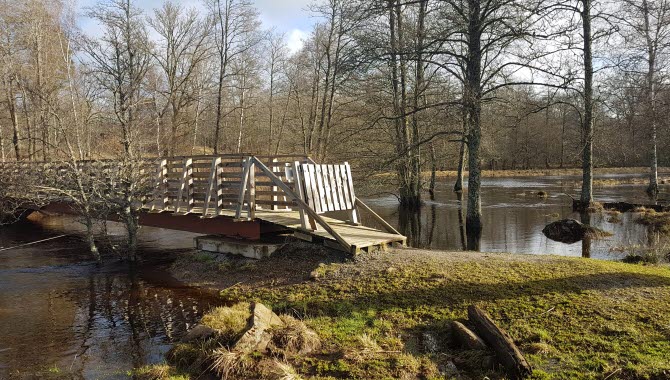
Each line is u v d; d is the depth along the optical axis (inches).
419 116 793.6
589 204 785.6
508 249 503.8
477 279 317.7
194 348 252.1
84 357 263.7
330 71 1120.2
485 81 605.0
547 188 1275.8
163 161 520.7
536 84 589.6
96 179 487.2
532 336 242.5
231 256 440.5
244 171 438.0
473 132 628.7
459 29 604.1
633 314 251.4
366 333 265.6
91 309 347.3
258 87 1318.9
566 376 206.7
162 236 644.1
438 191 1305.4
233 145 1692.9
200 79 1237.7
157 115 941.2
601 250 475.2
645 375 198.5
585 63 750.5
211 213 470.9
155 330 302.8
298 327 261.0
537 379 206.5
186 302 356.5
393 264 358.3
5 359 262.2
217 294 368.5
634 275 305.7
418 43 631.8
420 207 933.8
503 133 1190.3
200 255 459.2
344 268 363.3
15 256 532.4
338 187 460.4
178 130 1201.4
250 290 364.8
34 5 863.7
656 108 930.1
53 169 634.8
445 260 361.7
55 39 847.7
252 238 442.3
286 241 430.6
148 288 397.4
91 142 805.9
